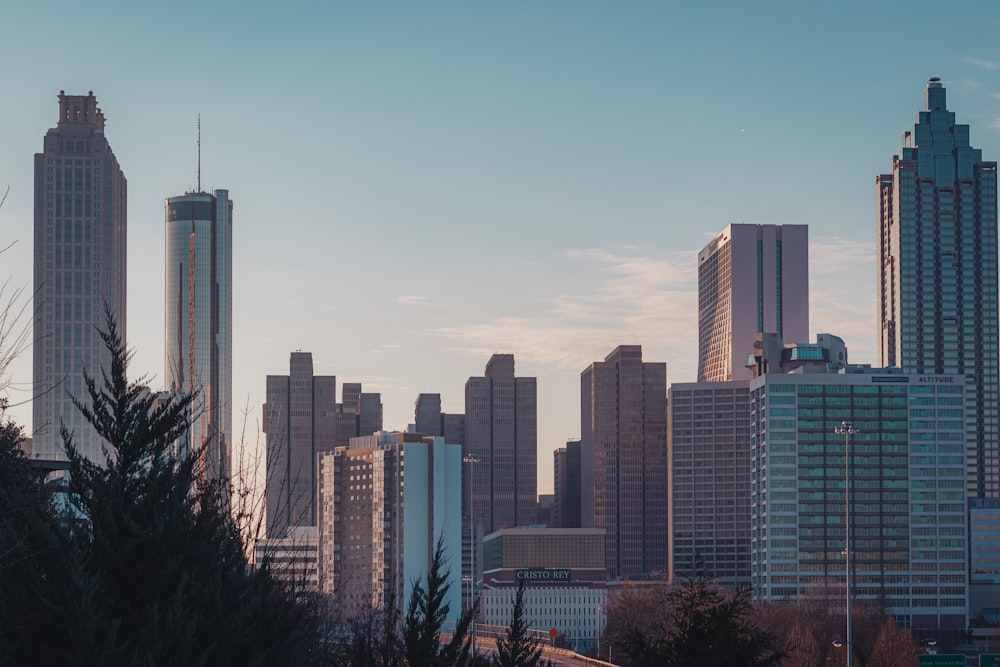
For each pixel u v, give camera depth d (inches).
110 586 1307.8
